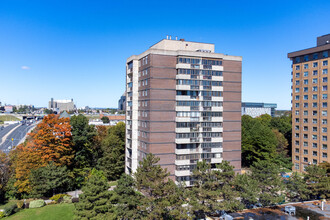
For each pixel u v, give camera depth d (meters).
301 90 88.94
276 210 49.53
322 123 81.81
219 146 64.50
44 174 56.97
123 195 41.31
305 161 87.31
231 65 66.00
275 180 50.16
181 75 60.28
